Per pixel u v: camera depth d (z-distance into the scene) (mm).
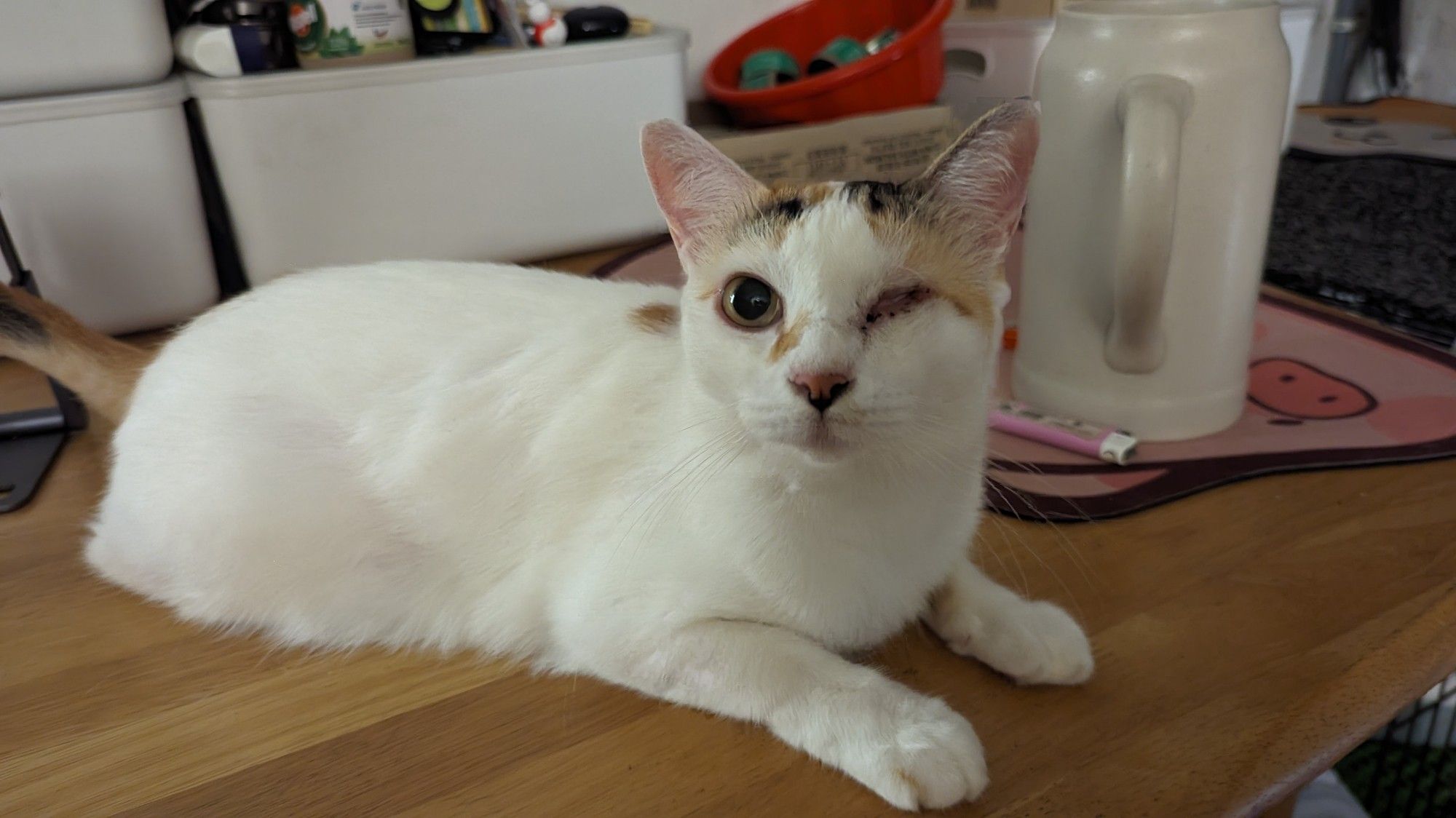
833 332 598
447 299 825
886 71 1465
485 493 751
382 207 1262
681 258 697
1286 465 896
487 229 1339
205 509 764
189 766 619
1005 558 795
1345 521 815
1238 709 620
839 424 591
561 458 741
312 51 1212
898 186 660
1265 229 911
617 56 1327
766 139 1324
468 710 669
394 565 766
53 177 1105
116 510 805
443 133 1261
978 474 717
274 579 765
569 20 1360
